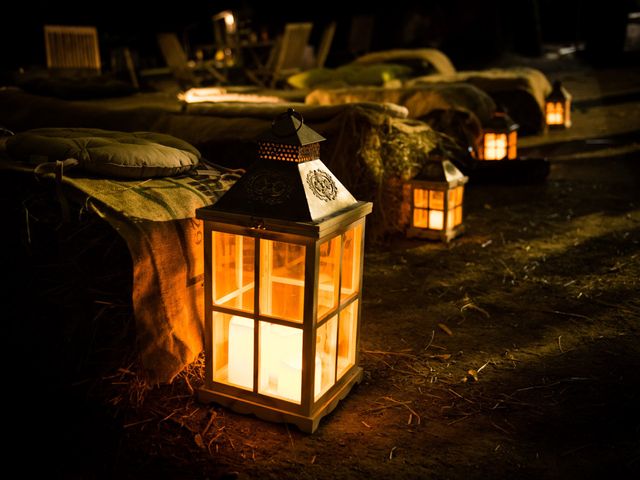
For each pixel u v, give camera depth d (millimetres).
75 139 2219
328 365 2035
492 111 5461
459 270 3379
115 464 1783
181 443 1882
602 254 3572
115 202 2049
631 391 2158
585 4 15102
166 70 8352
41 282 2123
